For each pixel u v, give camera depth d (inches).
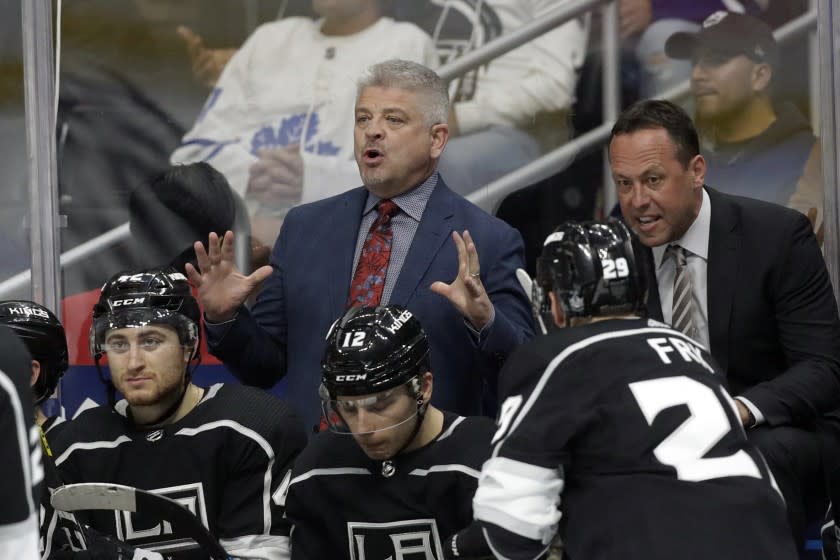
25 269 549.6
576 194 555.8
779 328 423.8
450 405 421.1
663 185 402.9
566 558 321.4
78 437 401.7
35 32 545.3
